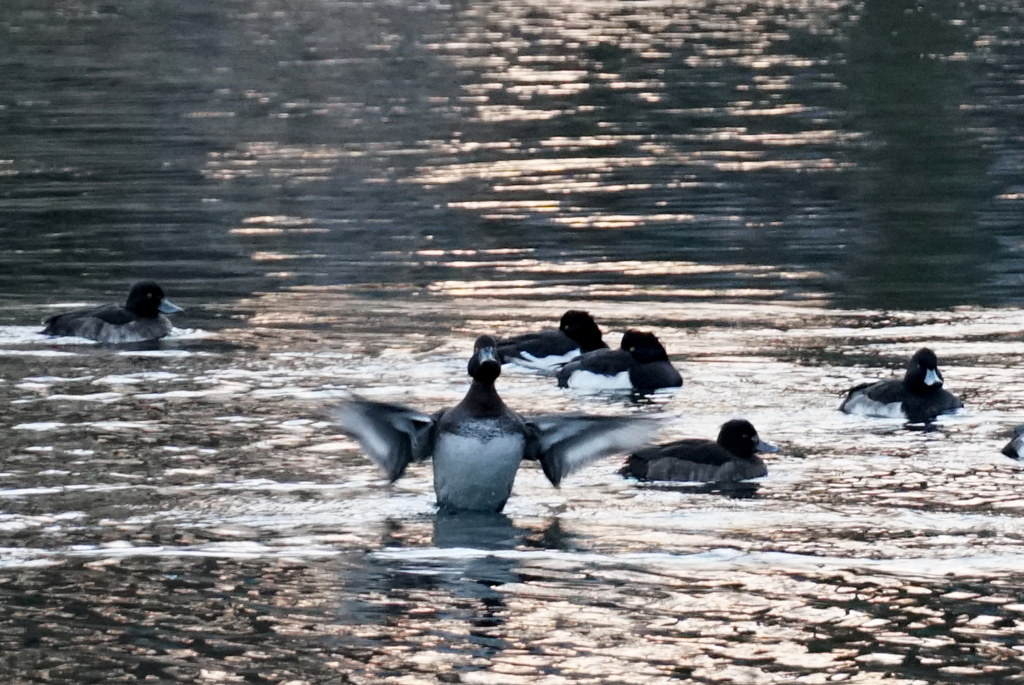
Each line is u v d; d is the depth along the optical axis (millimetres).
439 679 14844
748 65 72438
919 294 32875
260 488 20406
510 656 15352
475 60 76125
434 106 61969
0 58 77062
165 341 28828
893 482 20766
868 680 14820
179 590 16953
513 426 18984
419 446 19266
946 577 17391
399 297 32750
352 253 37312
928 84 65500
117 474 20906
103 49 81062
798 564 17781
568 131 55781
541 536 18672
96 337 28688
